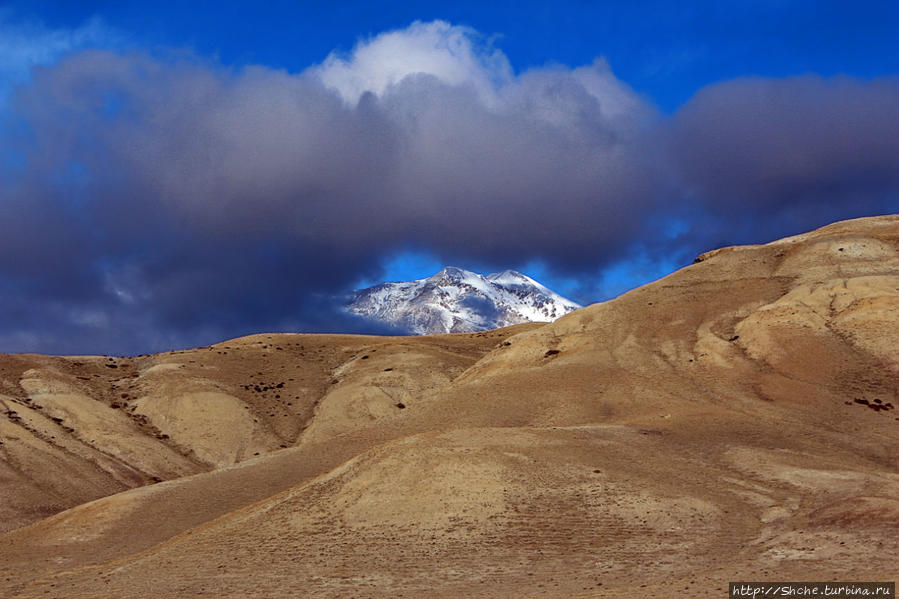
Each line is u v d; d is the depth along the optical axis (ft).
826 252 363.56
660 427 220.02
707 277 372.99
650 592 112.37
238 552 153.79
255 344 516.73
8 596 148.15
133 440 357.82
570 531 148.77
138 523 209.46
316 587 131.44
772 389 268.41
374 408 399.85
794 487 170.71
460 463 173.99
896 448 215.10
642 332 335.67
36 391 392.06
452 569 136.56
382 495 166.81
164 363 456.04
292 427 399.65
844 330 295.69
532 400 280.72
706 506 157.07
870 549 127.03
